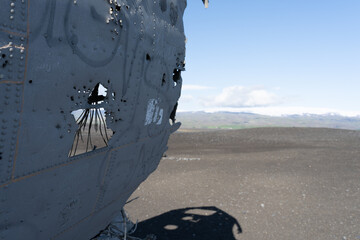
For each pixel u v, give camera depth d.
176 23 2.80
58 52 1.41
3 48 1.18
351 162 9.41
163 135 3.07
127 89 2.04
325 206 5.41
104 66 1.73
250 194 6.15
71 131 1.61
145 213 5.07
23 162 1.39
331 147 13.29
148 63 2.26
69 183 1.77
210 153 11.84
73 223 2.06
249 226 4.52
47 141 1.48
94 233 2.68
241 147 13.75
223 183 6.99
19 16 1.23
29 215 1.57
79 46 1.52
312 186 6.70
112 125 2.00
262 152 11.86
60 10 1.38
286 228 4.45
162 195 6.11
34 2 1.27
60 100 1.49
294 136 18.30
